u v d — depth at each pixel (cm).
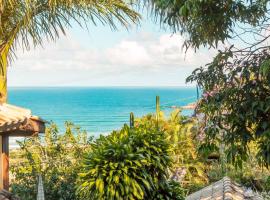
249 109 496
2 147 899
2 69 1088
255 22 521
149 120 1538
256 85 493
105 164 737
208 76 515
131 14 1086
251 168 1211
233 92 502
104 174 730
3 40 1084
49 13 1060
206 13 511
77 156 1147
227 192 917
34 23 1059
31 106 10788
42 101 12350
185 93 16988
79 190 767
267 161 497
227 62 504
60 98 13725
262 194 959
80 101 12312
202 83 521
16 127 825
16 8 1051
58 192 1076
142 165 741
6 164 903
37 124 949
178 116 1602
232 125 518
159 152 771
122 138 773
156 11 700
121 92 18725
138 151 750
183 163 1417
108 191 728
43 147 1162
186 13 491
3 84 1095
